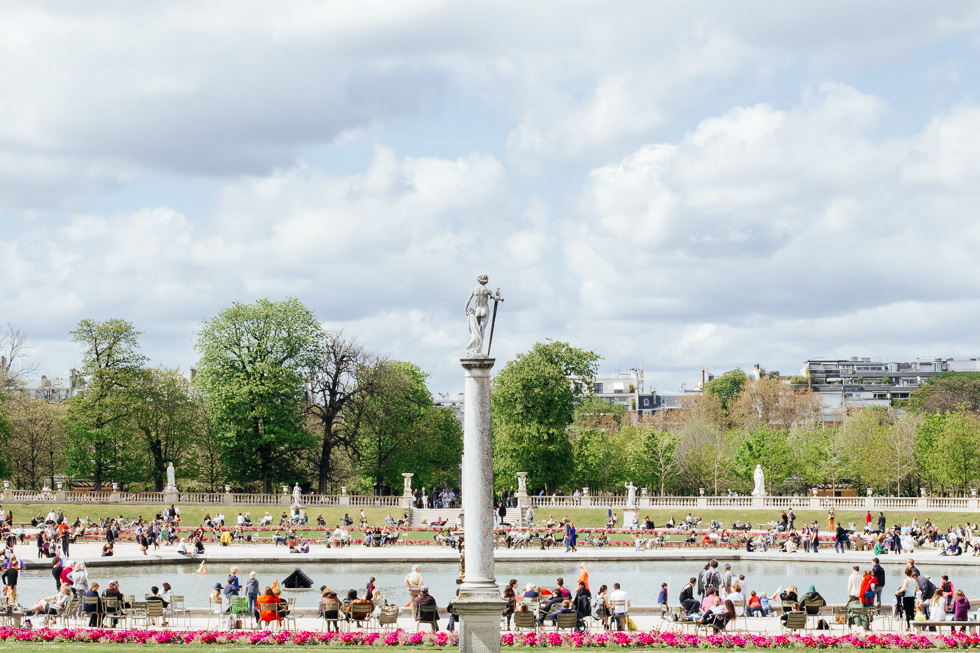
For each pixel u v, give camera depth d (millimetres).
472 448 24000
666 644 31156
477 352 24359
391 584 48594
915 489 105125
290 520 79250
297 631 32812
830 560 60438
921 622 32656
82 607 35344
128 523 78688
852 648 31000
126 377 92812
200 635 30375
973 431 95688
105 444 92625
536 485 97750
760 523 82375
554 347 99250
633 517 84250
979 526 77438
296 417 94250
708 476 110000
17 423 96562
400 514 87188
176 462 99562
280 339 93625
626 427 123875
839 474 104188
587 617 38219
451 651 29562
